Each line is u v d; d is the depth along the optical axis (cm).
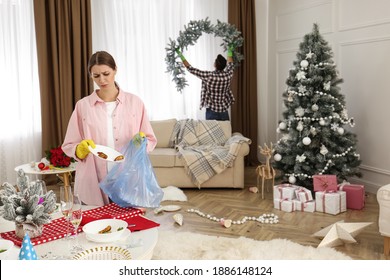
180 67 558
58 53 549
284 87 615
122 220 216
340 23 506
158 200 250
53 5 536
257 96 657
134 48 589
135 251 189
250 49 631
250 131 645
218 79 555
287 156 464
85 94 566
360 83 487
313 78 445
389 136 454
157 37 598
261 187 515
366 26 470
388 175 460
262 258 294
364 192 445
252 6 626
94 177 253
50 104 552
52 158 412
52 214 238
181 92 582
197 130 552
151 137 266
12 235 209
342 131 441
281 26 612
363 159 492
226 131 556
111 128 257
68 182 433
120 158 240
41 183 216
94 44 575
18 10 524
